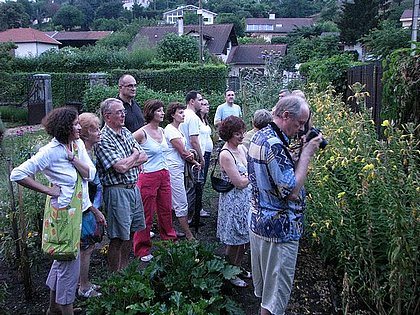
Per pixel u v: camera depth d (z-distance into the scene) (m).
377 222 3.41
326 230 4.06
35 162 3.32
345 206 3.52
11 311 4.02
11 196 4.27
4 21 69.88
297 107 2.97
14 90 20.72
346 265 3.77
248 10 88.50
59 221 3.39
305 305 3.99
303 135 3.13
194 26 47.22
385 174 3.12
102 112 4.30
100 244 5.36
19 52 47.31
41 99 19.25
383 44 15.21
